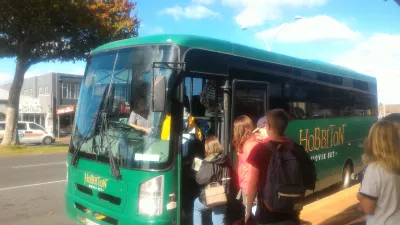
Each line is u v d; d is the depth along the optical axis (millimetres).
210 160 4965
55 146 27594
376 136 2852
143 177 4891
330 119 9531
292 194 3285
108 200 5309
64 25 20812
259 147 3502
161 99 4695
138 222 4836
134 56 5555
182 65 4957
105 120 5523
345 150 10352
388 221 2752
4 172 13500
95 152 5559
